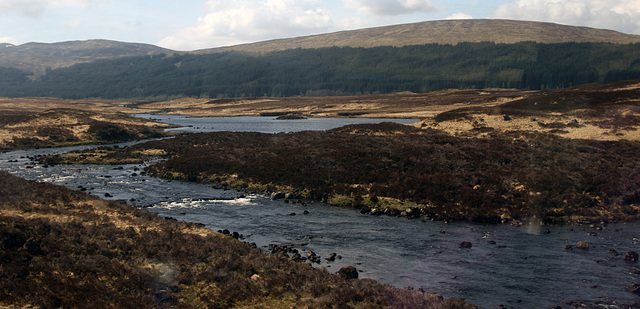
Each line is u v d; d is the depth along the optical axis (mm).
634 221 36188
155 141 84500
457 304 19703
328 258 27156
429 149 57375
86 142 92438
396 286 23141
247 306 19094
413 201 40656
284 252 28203
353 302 19734
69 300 17719
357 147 60281
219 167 55938
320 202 42969
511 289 22891
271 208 40281
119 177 55562
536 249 29078
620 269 25531
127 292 18953
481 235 32219
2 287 17656
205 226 33875
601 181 42500
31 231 22703
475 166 50000
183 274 21109
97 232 25141
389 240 31000
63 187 37438
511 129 80625
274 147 65812
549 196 39500
